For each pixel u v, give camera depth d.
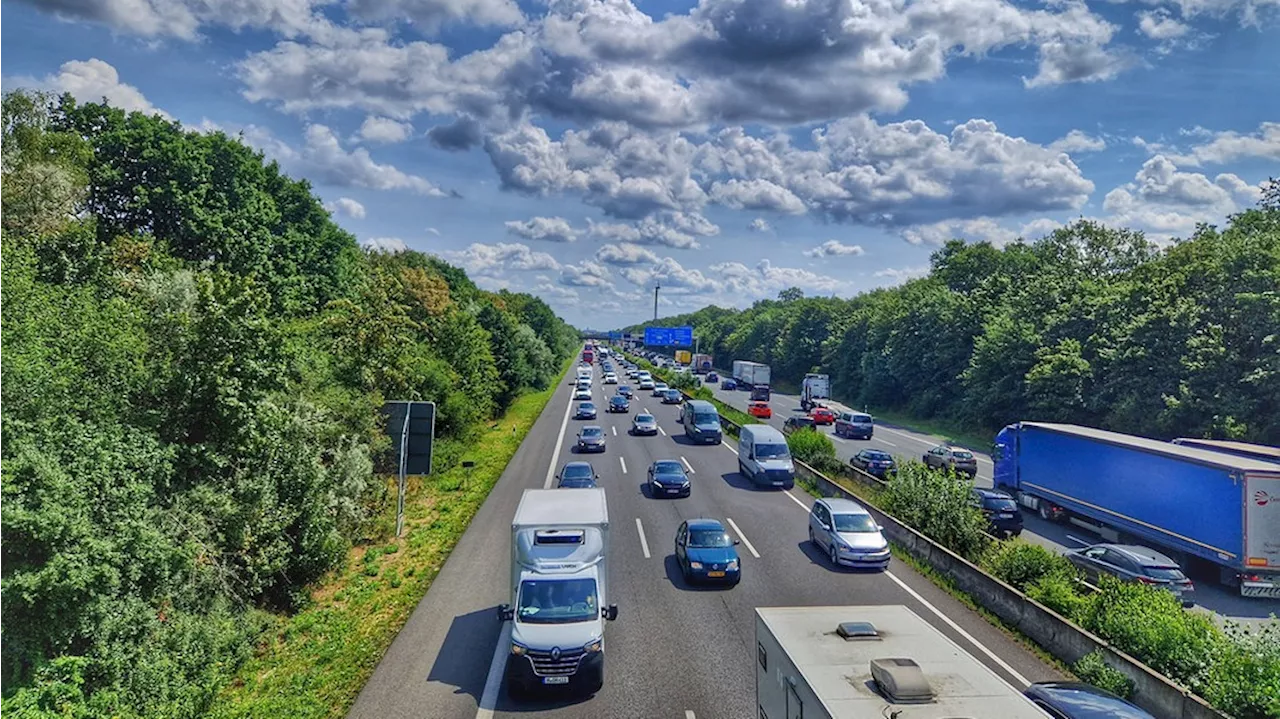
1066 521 27.36
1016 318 53.19
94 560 10.86
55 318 13.79
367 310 29.89
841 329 95.31
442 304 45.00
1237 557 19.05
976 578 17.67
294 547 17.45
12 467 10.40
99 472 11.84
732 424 47.91
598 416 56.00
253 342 16.38
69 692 9.84
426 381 33.72
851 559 19.61
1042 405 44.25
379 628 15.64
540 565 14.05
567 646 12.49
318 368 22.16
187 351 15.67
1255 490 18.89
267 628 15.34
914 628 9.96
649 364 127.81
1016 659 14.19
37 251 19.98
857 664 8.83
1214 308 35.84
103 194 34.78
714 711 12.08
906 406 70.44
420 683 13.04
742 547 22.02
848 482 29.64
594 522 14.99
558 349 120.19
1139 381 37.69
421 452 23.53
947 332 62.12
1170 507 21.33
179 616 12.94
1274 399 31.09
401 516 23.02
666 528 24.22
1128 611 14.01
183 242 36.00
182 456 14.90
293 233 42.81
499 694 12.66
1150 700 12.05
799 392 99.19
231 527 14.95
